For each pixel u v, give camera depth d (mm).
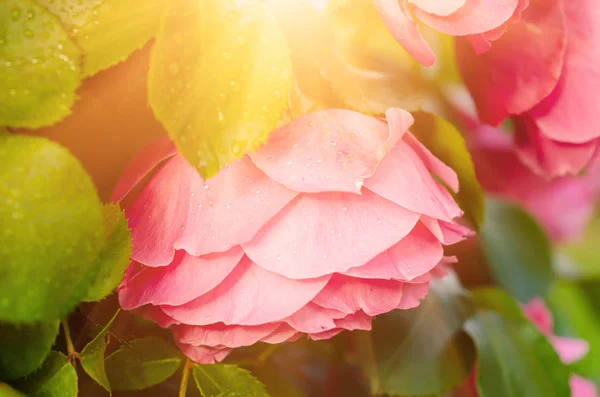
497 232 475
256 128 279
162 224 297
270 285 303
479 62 366
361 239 296
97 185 310
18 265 264
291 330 321
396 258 309
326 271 293
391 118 292
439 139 348
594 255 637
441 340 395
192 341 316
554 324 593
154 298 300
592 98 365
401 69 346
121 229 288
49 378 295
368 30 336
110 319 306
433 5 316
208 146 277
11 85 273
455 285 417
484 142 493
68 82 278
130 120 307
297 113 302
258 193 294
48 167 269
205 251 290
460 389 424
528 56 356
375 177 299
